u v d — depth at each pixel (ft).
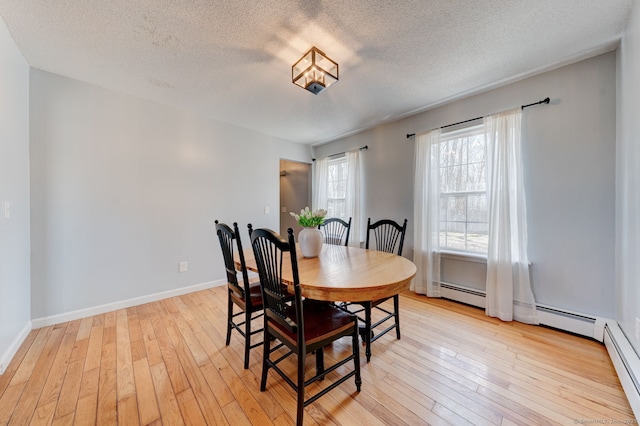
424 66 7.28
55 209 7.70
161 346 6.56
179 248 10.38
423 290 10.23
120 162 8.91
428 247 9.99
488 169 8.51
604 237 6.62
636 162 5.14
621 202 6.09
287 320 4.45
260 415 4.43
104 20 5.51
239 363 5.90
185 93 8.98
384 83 8.24
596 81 6.74
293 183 18.66
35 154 7.36
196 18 5.43
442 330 7.34
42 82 7.47
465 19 5.47
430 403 4.66
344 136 14.20
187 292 10.57
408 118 11.18
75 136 8.04
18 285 6.50
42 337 6.90
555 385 5.06
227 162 11.91
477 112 9.00
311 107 10.19
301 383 4.14
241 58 6.91
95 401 4.68
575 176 7.04
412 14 5.31
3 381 5.18
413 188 11.00
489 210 8.36
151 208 9.63
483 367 5.65
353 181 13.32
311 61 6.63
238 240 5.63
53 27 5.73
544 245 7.55
